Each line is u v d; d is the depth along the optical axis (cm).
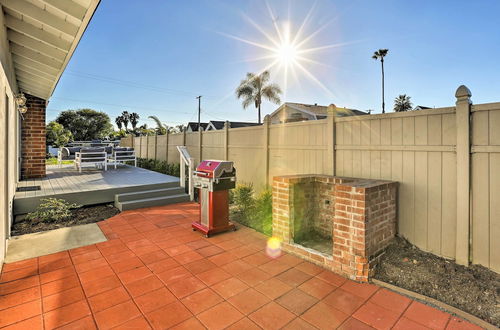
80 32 354
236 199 573
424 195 323
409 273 281
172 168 984
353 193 287
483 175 277
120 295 251
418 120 328
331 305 238
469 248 286
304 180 383
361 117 395
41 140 740
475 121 281
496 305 226
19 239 387
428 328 207
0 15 325
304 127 504
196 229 432
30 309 227
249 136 662
